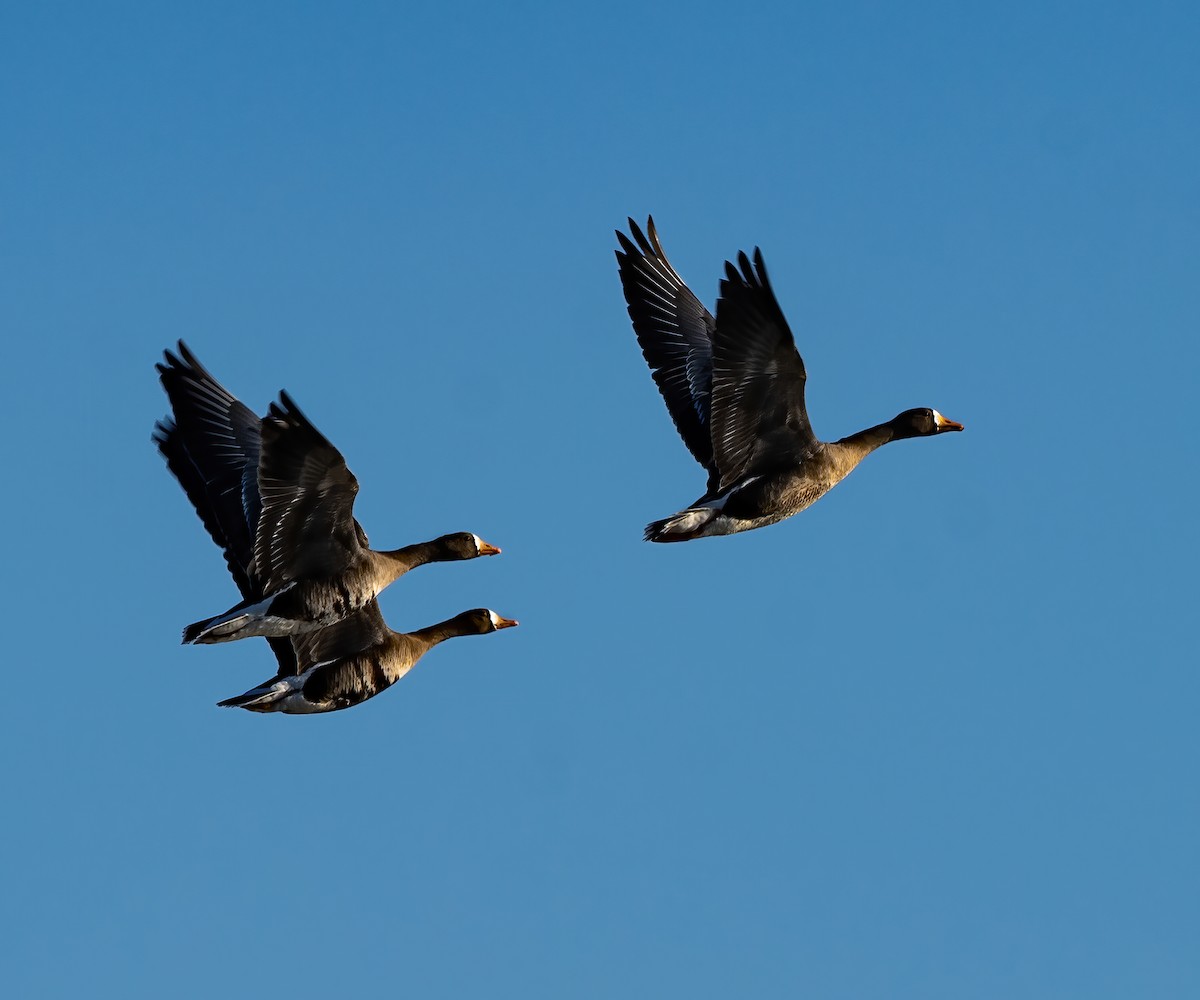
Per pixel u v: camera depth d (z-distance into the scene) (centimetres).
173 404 2847
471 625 3084
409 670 2945
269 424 2436
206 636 2572
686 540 2759
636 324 3058
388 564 2733
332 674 2841
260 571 2556
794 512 2792
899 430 3022
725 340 2600
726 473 2714
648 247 3089
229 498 2797
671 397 3038
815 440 2781
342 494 2523
